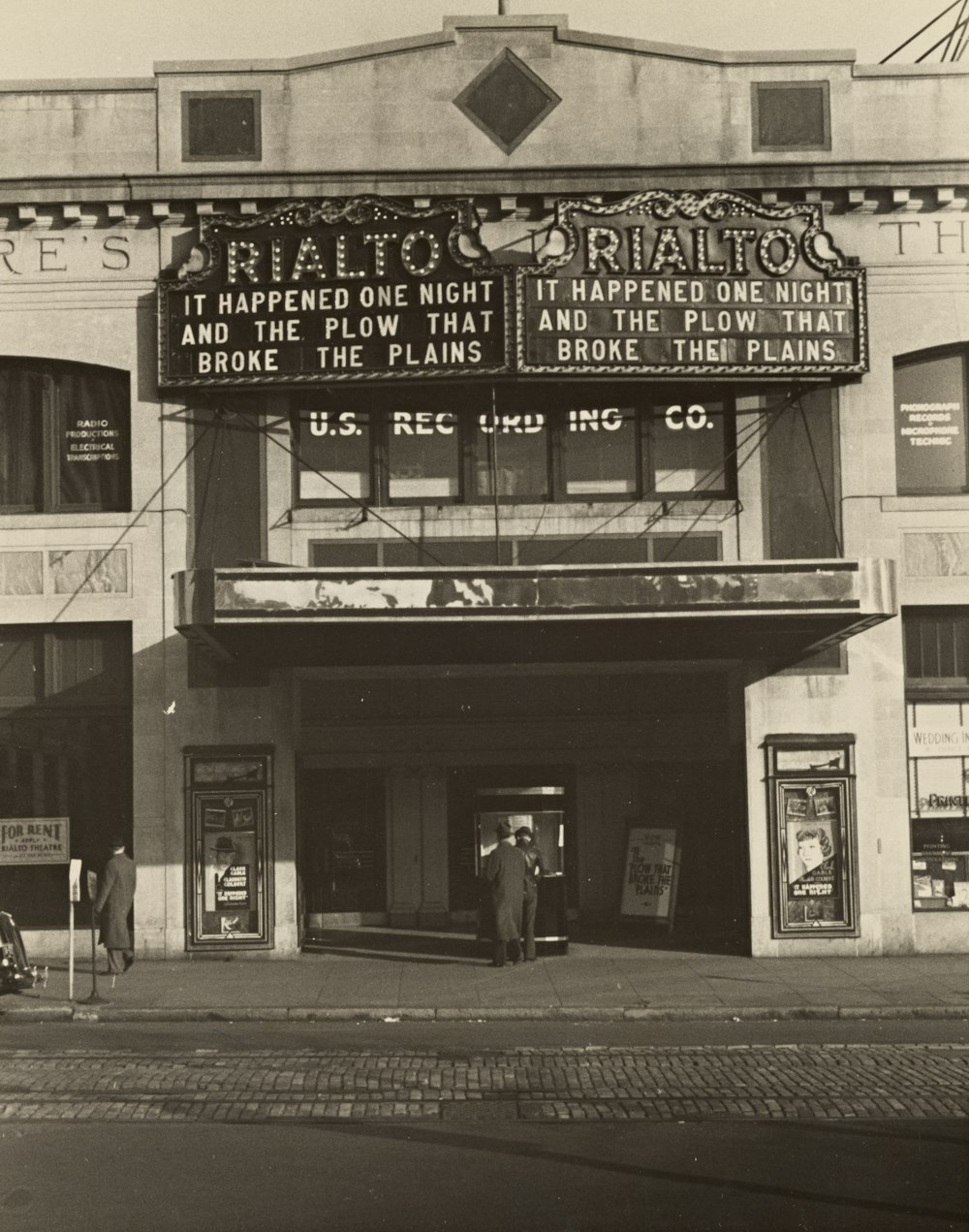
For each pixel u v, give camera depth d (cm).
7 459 2191
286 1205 874
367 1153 1009
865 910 2109
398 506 2172
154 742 2133
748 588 1794
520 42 2191
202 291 2114
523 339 2059
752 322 2095
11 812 2161
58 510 2175
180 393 2155
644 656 2170
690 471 2183
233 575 1775
